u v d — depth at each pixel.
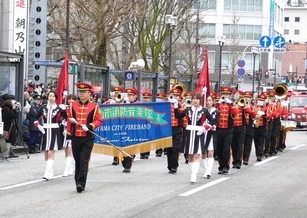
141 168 18.92
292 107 43.19
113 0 35.53
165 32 44.94
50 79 34.72
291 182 15.78
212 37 77.56
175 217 11.00
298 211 11.66
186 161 20.84
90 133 13.98
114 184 15.19
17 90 23.89
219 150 17.73
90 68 30.52
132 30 43.09
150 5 44.72
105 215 11.15
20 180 15.81
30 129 23.16
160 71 55.41
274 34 82.00
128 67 42.22
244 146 20.50
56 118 16.00
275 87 23.70
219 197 13.28
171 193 13.80
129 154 17.98
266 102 21.86
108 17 35.72
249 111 19.20
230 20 77.75
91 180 15.91
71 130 14.05
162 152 23.52
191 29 62.84
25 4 30.88
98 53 36.62
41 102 24.20
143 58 44.22
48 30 44.84
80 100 14.16
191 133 15.56
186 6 47.47
